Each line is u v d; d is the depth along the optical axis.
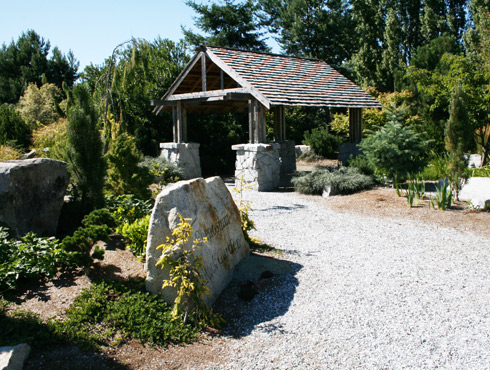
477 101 15.55
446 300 5.43
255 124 13.59
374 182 13.52
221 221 6.16
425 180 14.21
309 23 32.69
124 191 9.21
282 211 10.49
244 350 4.46
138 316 4.72
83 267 5.57
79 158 7.54
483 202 9.82
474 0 24.34
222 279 5.82
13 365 3.70
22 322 4.39
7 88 39.31
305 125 30.36
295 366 4.18
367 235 8.27
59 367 3.89
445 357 4.26
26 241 5.54
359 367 4.14
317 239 8.06
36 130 17.56
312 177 13.07
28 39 41.69
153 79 19.53
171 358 4.27
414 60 25.78
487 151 16.27
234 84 17.06
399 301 5.41
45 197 7.04
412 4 33.59
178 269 4.92
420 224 8.93
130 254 6.14
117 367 4.03
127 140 9.32
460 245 7.51
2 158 11.95
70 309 4.68
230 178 18.25
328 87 16.20
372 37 34.03
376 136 12.13
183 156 16.19
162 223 5.21
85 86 7.88
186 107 17.30
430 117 19.88
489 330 4.72
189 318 4.94
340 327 4.85
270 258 6.91
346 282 6.00
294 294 5.67
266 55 16.03
